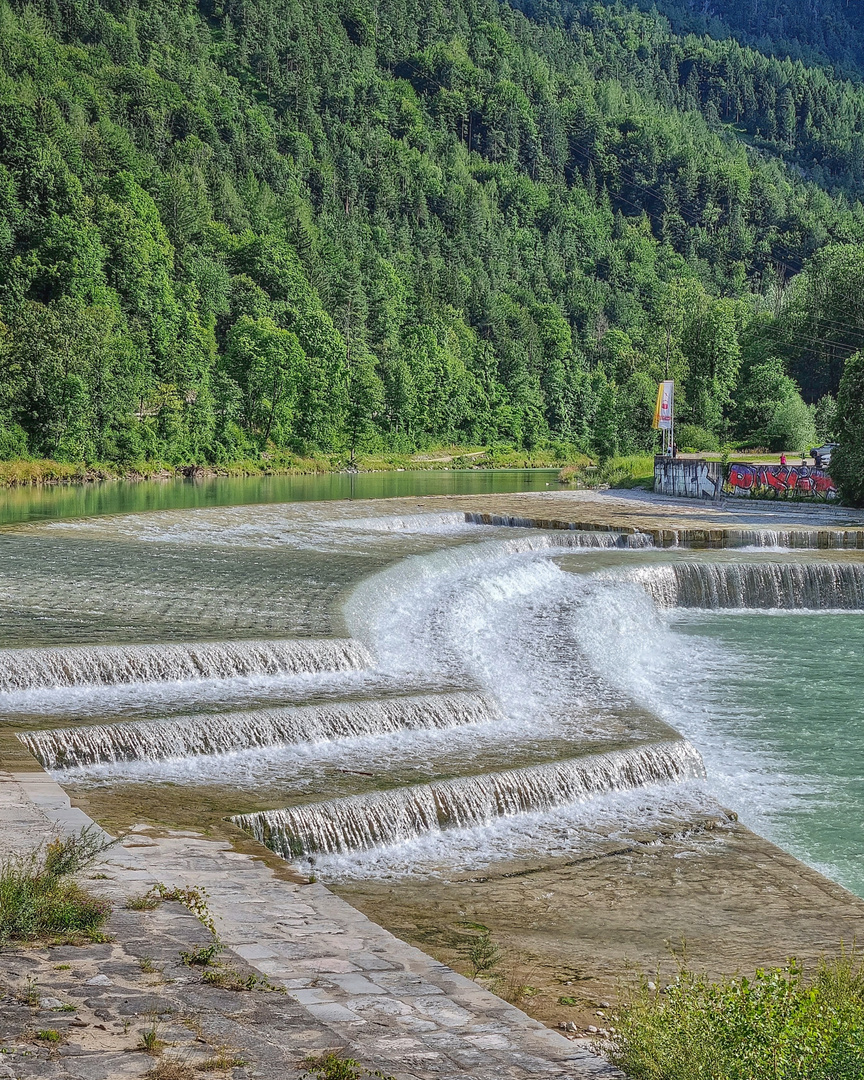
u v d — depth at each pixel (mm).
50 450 95188
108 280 123562
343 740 21125
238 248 164375
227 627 26812
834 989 10258
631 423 106438
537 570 39438
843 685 29859
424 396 159375
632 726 23109
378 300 178375
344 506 61656
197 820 15875
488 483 95125
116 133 180625
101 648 22938
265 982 9023
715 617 39719
